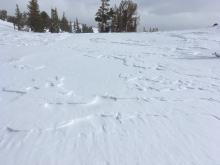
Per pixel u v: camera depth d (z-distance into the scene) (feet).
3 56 26.76
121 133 11.96
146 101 15.98
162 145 11.10
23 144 10.86
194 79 21.30
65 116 13.51
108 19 108.06
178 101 16.15
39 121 12.85
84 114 13.82
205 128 12.72
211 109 15.05
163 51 34.19
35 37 43.75
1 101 15.28
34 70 22.02
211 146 11.15
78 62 25.46
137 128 12.48
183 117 13.84
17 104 14.85
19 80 19.20
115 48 34.86
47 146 10.75
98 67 24.08
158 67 25.17
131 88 18.40
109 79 20.44
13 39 39.58
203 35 50.62
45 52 29.25
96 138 11.46
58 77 20.26
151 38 47.01
